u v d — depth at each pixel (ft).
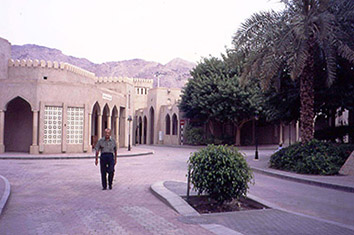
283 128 155.74
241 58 55.31
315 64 56.44
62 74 97.14
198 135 136.46
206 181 25.17
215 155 25.70
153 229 19.81
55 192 32.12
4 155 73.26
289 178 45.70
